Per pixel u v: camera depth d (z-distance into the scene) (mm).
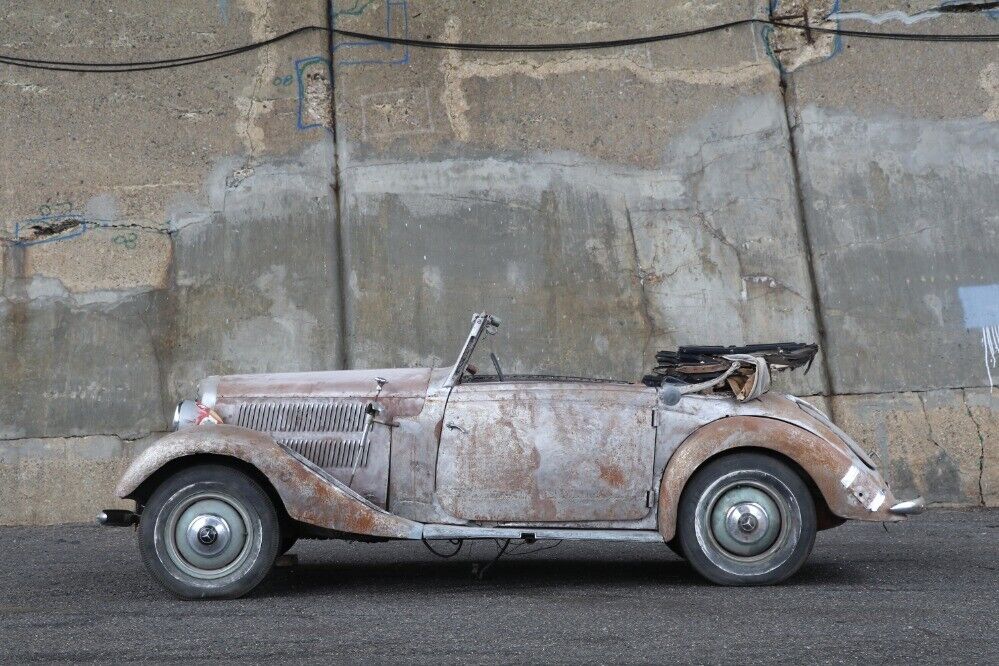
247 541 5004
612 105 9867
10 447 8859
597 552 6766
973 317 9117
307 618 4508
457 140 9719
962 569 5723
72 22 9758
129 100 9648
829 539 7012
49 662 3818
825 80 9859
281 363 9172
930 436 8852
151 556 4996
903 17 9898
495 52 9992
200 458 5164
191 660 3801
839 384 9070
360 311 9273
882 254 9344
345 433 5289
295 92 9797
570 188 9633
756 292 9344
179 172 9531
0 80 9562
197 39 9852
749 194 9578
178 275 9328
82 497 8812
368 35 9977
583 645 3932
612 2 10102
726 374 5258
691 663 3654
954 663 3633
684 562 6254
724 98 9828
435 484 5203
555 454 5180
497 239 9492
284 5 9977
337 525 4984
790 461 5230
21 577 5973
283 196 9508
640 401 5250
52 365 9039
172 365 9125
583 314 9336
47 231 9320
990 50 9727
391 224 9469
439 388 5309
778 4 10102
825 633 4074
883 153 9602
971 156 9516
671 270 9445
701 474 5184
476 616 4508
